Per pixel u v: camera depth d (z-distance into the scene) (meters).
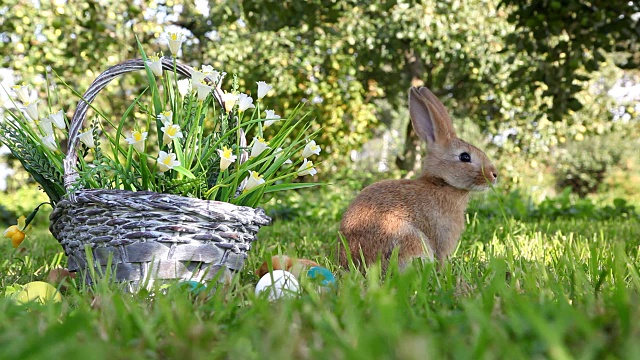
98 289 2.33
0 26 9.82
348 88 14.84
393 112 21.00
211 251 2.79
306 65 13.72
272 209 10.27
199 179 2.83
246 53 13.48
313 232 6.09
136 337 1.69
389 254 3.51
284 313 1.74
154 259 2.67
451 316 1.75
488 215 8.98
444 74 16.84
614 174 25.08
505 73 14.96
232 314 1.97
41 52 9.72
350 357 1.25
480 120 17.02
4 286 2.98
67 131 3.10
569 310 1.66
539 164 19.28
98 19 10.02
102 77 3.04
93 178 2.99
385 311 1.54
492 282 2.27
